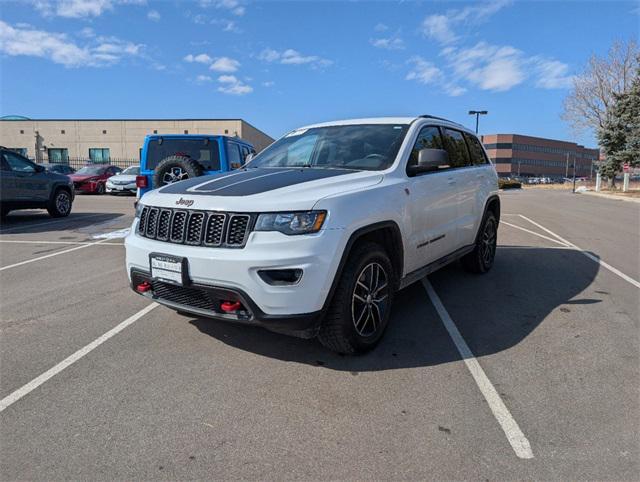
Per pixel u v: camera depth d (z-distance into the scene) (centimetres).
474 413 285
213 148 877
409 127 455
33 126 4188
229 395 307
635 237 1002
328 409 290
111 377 332
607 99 3869
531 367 348
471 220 560
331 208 320
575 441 257
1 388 316
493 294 537
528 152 12125
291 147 487
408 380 327
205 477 230
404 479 228
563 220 1360
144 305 491
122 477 229
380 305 379
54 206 1236
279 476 230
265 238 305
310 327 318
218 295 317
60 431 267
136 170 2294
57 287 564
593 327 432
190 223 331
